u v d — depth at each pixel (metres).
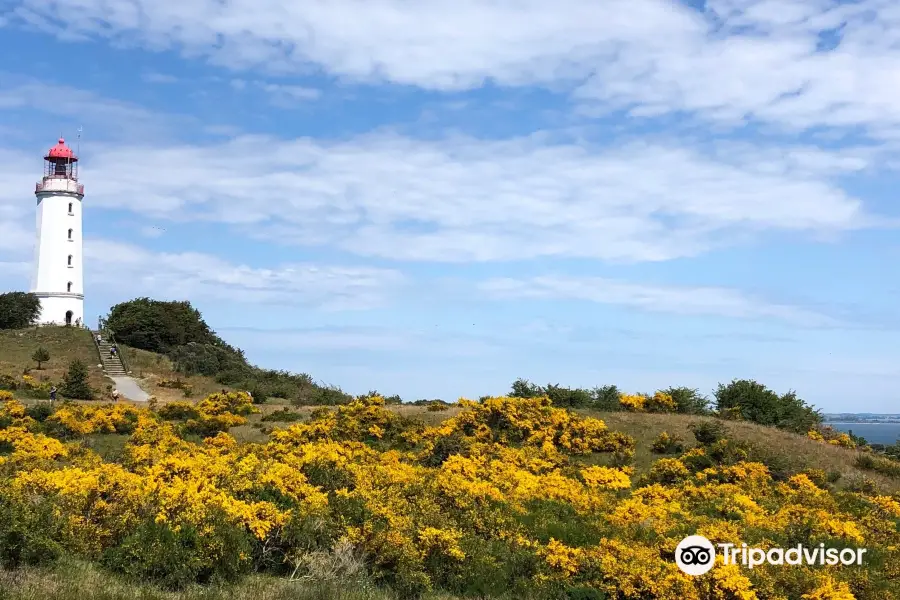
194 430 34.03
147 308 72.06
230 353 73.81
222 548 12.52
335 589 12.18
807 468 27.95
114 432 33.19
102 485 14.25
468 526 15.84
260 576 12.91
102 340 66.00
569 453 30.19
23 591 10.38
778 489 23.66
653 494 21.72
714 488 22.95
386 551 13.59
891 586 14.28
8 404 34.59
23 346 60.78
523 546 15.05
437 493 17.66
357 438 30.75
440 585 13.75
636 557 13.95
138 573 11.84
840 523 17.72
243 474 16.28
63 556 12.12
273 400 51.41
